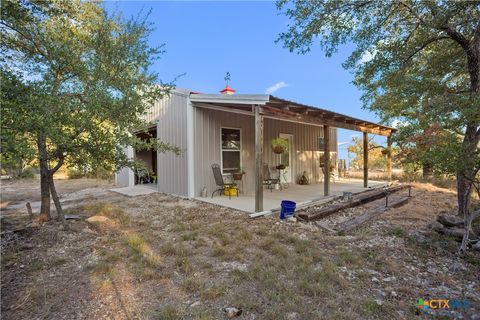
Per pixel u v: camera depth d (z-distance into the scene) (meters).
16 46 4.04
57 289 2.37
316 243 3.49
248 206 5.58
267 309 2.01
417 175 10.38
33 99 2.95
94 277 2.59
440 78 5.43
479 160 2.93
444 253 3.09
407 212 5.25
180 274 2.63
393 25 4.89
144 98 4.75
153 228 4.26
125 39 4.50
